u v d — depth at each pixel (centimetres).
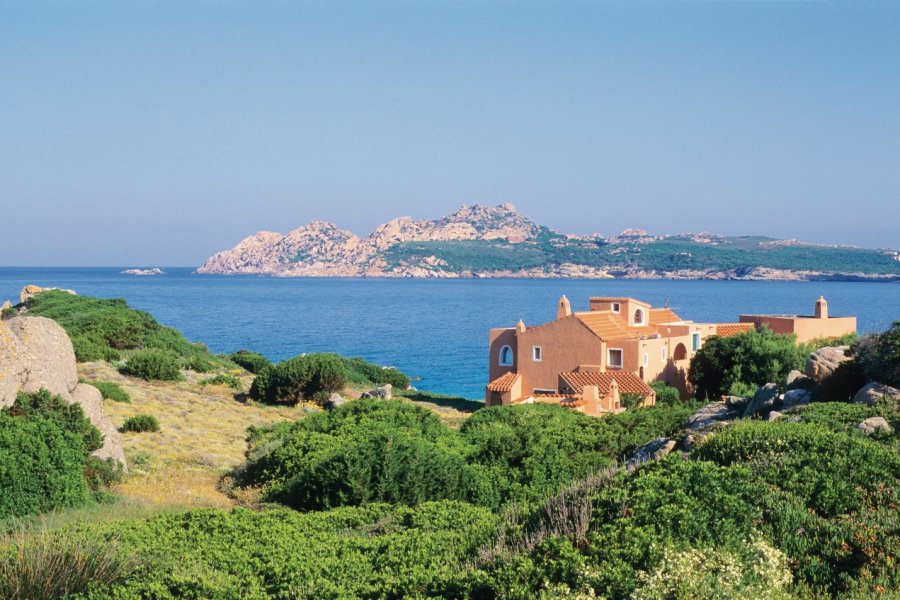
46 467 1900
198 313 19875
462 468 2250
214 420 3825
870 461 1490
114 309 6638
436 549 1397
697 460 1580
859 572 1114
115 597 1137
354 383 6419
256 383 4928
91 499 2030
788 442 1630
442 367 10175
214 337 13562
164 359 5072
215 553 1395
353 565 1335
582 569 1060
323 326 16212
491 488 2253
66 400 2372
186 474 2670
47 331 2458
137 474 2559
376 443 2184
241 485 2556
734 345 6206
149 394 4300
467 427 3434
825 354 2769
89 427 2291
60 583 1175
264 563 1373
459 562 1315
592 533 1175
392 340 13438
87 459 2230
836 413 2128
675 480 1347
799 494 1371
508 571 1105
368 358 10988
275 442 2938
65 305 6962
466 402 6272
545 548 1155
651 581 992
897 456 1560
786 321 6912
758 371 5928
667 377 6253
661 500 1266
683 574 1002
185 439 3256
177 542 1457
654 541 1116
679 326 6694
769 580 1052
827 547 1192
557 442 2616
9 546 1273
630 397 5459
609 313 6650
